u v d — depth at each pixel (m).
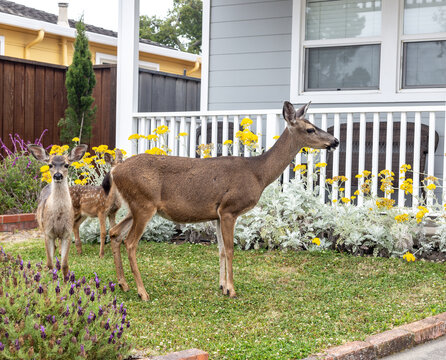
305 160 9.39
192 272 6.36
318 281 6.05
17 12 17.81
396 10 8.78
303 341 4.30
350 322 4.80
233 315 4.96
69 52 16.77
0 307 3.47
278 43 9.71
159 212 5.45
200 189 5.36
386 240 7.04
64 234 5.54
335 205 7.45
